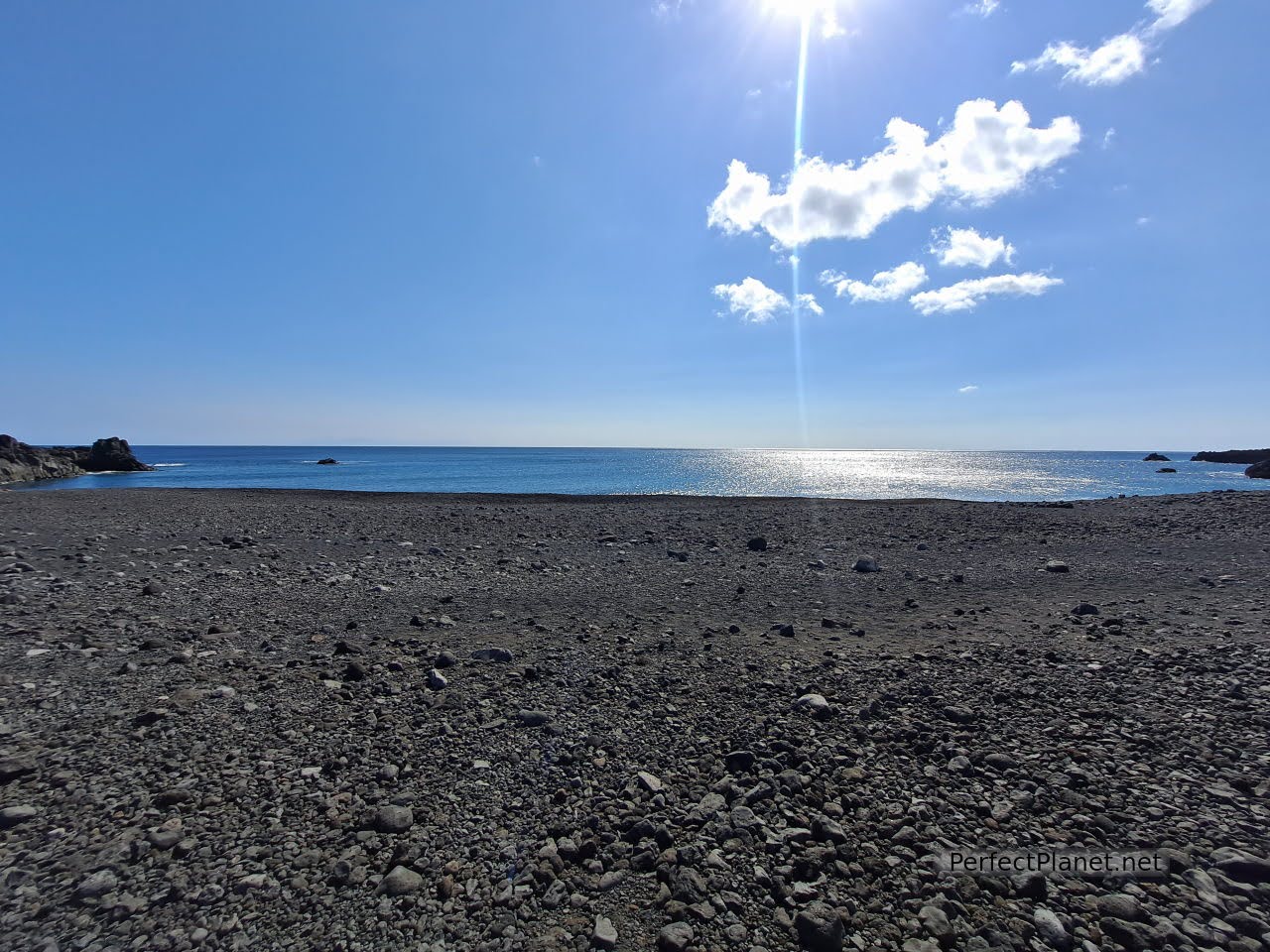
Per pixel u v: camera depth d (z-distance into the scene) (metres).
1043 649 6.62
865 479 54.12
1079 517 18.75
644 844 3.43
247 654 6.40
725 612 8.55
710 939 2.80
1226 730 4.63
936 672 5.92
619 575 11.12
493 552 13.38
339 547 13.50
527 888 3.12
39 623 7.07
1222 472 70.12
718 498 27.39
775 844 3.45
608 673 5.97
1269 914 2.88
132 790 3.84
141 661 6.00
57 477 52.81
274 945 2.72
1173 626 7.42
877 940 2.80
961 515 19.81
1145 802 3.78
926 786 4.00
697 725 4.88
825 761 4.32
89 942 2.70
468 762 4.29
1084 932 2.83
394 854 3.33
